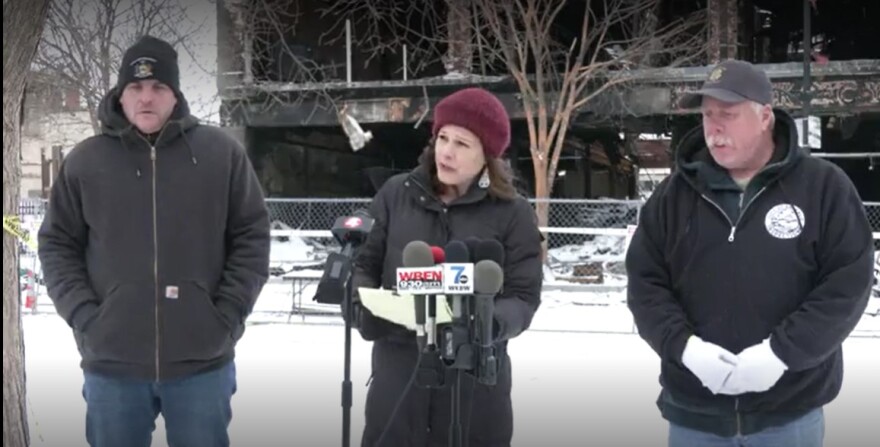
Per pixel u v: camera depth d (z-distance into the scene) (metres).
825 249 3.10
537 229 3.55
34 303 11.97
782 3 25.25
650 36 19.77
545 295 13.71
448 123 3.36
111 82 19.38
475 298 2.85
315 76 24.97
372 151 27.09
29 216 12.99
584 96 20.25
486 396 3.38
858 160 24.91
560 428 6.34
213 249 3.76
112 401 3.68
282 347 9.77
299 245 18.89
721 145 3.15
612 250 18.30
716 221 3.22
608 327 11.12
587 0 19.80
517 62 22.20
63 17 18.91
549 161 20.95
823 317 2.99
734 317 3.16
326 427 6.30
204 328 3.71
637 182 25.50
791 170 3.17
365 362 8.86
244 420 6.49
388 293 3.14
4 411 4.29
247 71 21.62
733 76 3.11
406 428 3.40
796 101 19.20
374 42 25.62
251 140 22.30
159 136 3.68
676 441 3.34
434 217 3.45
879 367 8.70
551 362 8.94
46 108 20.81
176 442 3.78
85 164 3.70
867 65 18.89
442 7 23.70
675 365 3.27
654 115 20.59
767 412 3.19
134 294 3.64
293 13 24.17
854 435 6.13
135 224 3.66
